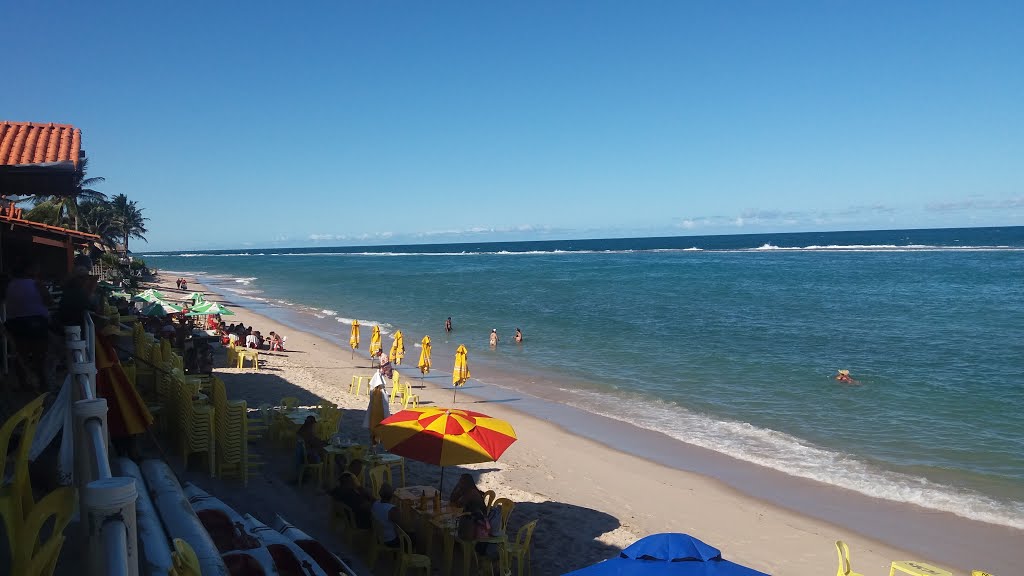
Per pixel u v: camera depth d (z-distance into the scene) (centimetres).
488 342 3152
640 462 1405
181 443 1005
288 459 1155
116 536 178
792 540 1046
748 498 1216
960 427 1669
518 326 3703
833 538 1055
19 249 1535
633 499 1191
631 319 3931
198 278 9325
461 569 841
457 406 1881
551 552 944
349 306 5009
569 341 3144
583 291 6022
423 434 859
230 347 2223
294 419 1238
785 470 1368
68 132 892
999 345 2852
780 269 8175
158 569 345
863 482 1301
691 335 3262
